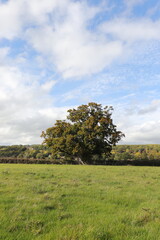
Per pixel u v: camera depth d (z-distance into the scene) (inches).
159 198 401.1
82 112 1886.1
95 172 880.9
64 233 220.7
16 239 207.6
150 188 507.2
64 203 345.7
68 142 1769.2
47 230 230.7
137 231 232.4
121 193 437.1
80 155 1907.0
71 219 267.0
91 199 378.9
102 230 230.1
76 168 1113.4
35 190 434.9
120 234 224.2
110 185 540.7
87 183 560.1
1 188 453.7
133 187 515.5
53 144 1895.9
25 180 579.5
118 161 1857.8
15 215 272.2
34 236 214.1
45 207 314.5
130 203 358.3
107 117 1918.1
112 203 356.5
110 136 1876.2
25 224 243.1
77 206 331.3
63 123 1940.2
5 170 862.5
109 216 283.1
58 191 436.1
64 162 1891.0
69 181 588.4
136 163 1836.9
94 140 1802.4
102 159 2007.9
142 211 307.6
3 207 308.2
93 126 1806.1
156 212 304.3
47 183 531.5
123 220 268.4
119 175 788.6
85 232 223.0
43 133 1957.4
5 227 234.1
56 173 796.6
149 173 901.2
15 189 439.5
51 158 2032.5
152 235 221.1
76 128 1851.6
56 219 266.4
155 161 1831.9
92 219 268.2
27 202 341.4
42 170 917.8
